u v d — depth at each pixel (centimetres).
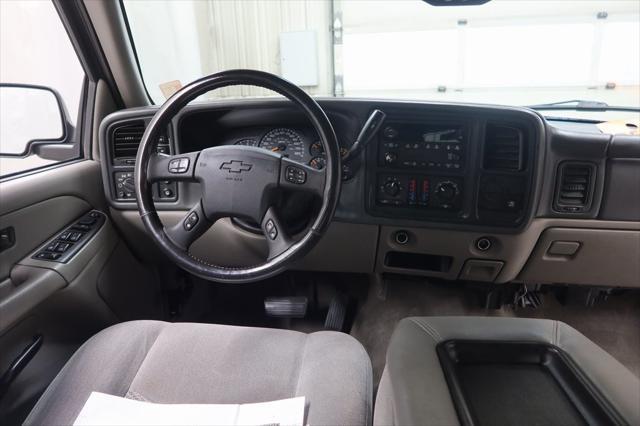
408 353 68
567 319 151
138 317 134
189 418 69
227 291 158
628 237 110
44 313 96
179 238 93
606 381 58
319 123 85
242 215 90
